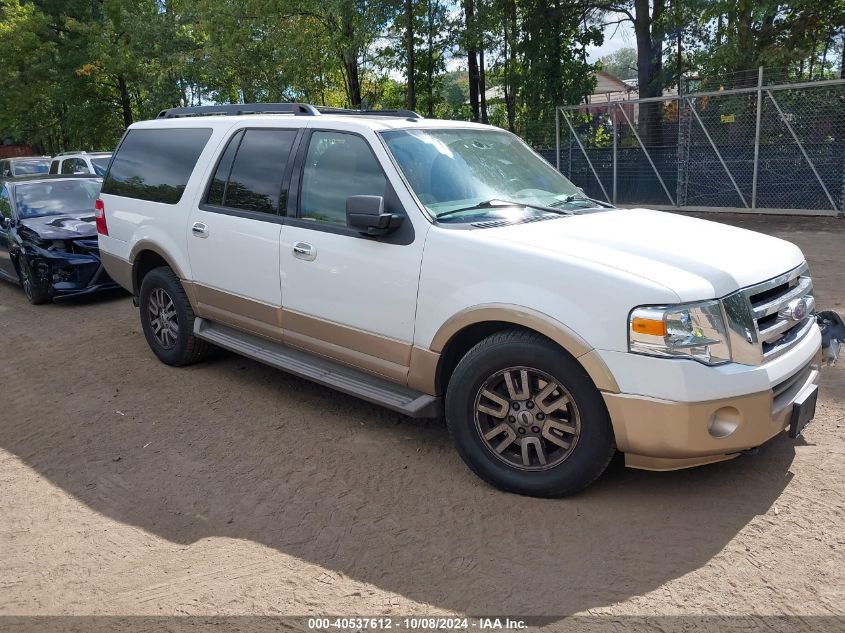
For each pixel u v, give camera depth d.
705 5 14.27
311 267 4.35
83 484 4.00
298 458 4.20
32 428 4.84
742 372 3.14
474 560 3.10
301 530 3.42
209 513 3.62
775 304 3.42
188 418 4.87
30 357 6.50
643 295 3.11
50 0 28.86
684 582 2.88
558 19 17.66
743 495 3.52
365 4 17.11
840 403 4.59
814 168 13.20
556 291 3.31
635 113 15.92
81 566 3.20
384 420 4.72
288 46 19.05
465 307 3.58
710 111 14.38
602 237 3.62
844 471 3.71
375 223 3.78
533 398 3.48
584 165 16.67
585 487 3.47
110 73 27.16
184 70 20.97
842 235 10.94
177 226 5.40
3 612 2.89
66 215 9.16
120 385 5.58
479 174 4.33
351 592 2.93
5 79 28.73
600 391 3.21
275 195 4.66
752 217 13.63
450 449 4.23
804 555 3.02
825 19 14.86
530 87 18.53
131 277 6.02
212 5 19.80
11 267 9.30
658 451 3.18
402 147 4.17
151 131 5.95
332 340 4.36
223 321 5.20
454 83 23.58
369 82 22.67
